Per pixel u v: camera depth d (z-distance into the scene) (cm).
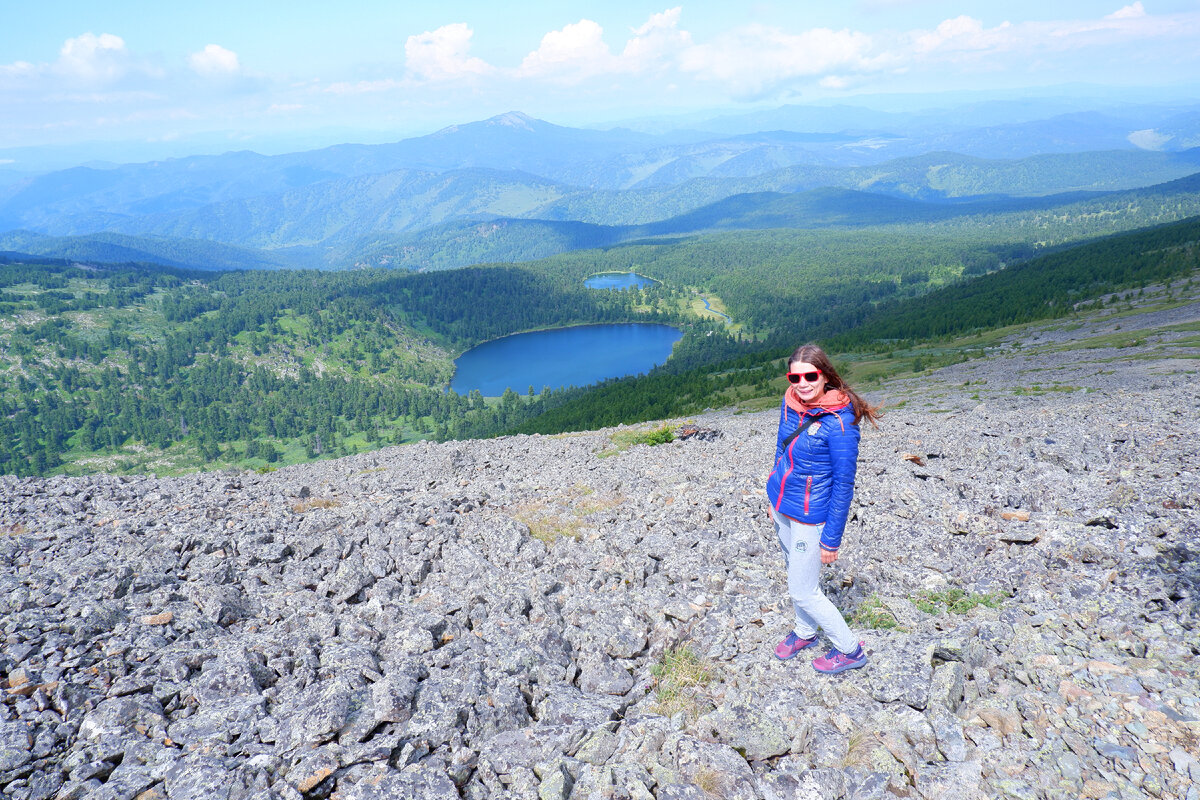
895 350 15138
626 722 576
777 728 519
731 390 14475
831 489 583
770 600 795
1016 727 493
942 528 985
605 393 19925
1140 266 18700
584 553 1103
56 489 1939
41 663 671
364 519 1336
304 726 540
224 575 985
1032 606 696
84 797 481
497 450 3697
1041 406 3531
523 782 489
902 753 470
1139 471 1175
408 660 670
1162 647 560
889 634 660
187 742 546
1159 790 405
